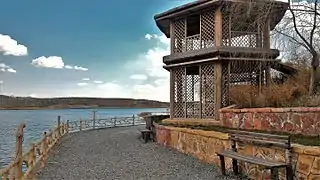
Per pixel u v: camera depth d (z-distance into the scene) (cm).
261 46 1463
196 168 909
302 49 1338
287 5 1252
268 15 1351
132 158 1099
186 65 1566
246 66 1466
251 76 1531
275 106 1167
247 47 1439
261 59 1428
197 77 1600
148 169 911
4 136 2511
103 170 909
